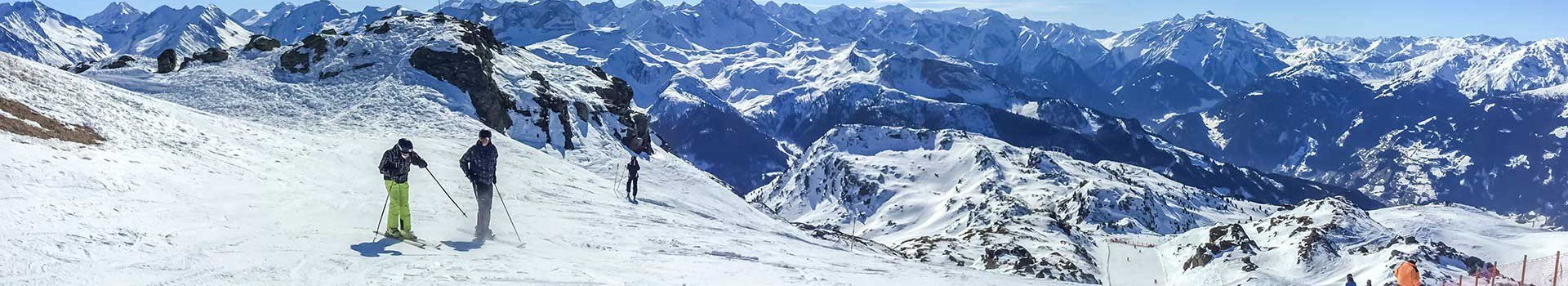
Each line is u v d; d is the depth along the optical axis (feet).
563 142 209.67
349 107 199.21
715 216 113.39
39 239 39.70
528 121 213.66
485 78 219.41
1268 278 397.19
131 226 46.50
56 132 71.67
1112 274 411.75
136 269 38.04
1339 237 472.44
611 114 248.52
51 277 34.68
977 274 60.08
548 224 66.95
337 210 63.77
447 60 224.12
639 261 50.65
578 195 97.35
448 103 207.31
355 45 238.48
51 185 51.60
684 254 58.34
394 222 51.37
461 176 103.65
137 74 222.89
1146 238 608.60
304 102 201.98
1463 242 617.62
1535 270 64.08
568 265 46.21
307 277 39.24
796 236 96.02
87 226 44.21
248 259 42.14
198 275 38.06
